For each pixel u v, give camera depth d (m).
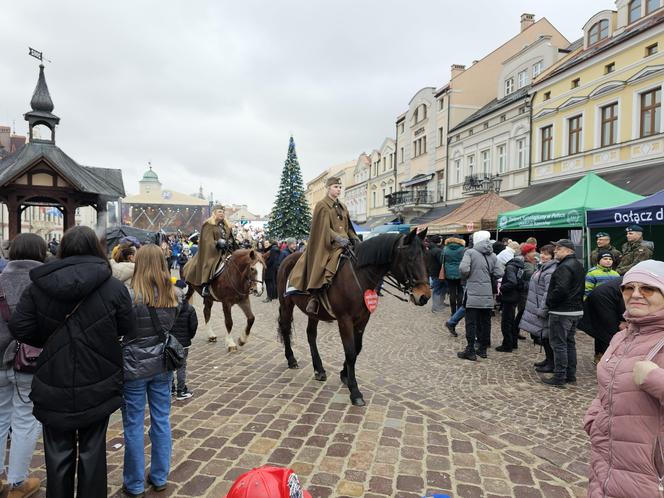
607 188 10.80
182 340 4.76
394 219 37.31
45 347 2.52
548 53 24.48
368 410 4.79
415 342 8.33
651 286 1.93
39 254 3.19
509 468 3.59
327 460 3.68
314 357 5.89
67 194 10.77
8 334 2.97
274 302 14.25
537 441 4.11
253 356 7.09
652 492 1.79
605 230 12.54
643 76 16.52
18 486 3.07
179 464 3.58
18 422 3.02
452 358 7.16
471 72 30.67
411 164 36.84
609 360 2.05
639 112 16.98
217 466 3.56
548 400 5.22
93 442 2.62
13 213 10.24
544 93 21.66
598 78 18.55
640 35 16.61
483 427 4.40
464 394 5.41
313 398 5.14
